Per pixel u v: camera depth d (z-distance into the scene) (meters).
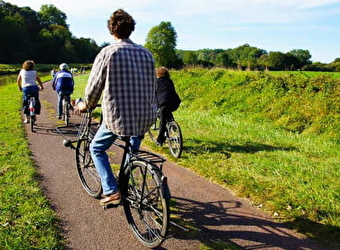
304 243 3.57
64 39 116.19
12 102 13.96
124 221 3.93
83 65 98.19
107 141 3.49
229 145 7.18
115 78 3.09
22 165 5.57
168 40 82.62
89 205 4.29
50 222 3.74
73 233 3.62
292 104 9.85
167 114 6.59
